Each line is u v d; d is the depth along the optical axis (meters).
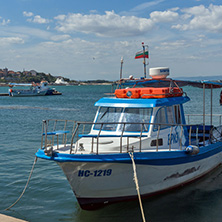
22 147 16.73
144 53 11.27
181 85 11.84
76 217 8.14
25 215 8.32
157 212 8.30
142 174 8.29
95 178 7.74
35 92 97.06
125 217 8.04
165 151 8.46
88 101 68.25
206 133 12.76
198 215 8.16
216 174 11.74
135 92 9.54
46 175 11.73
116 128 9.07
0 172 12.06
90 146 8.07
